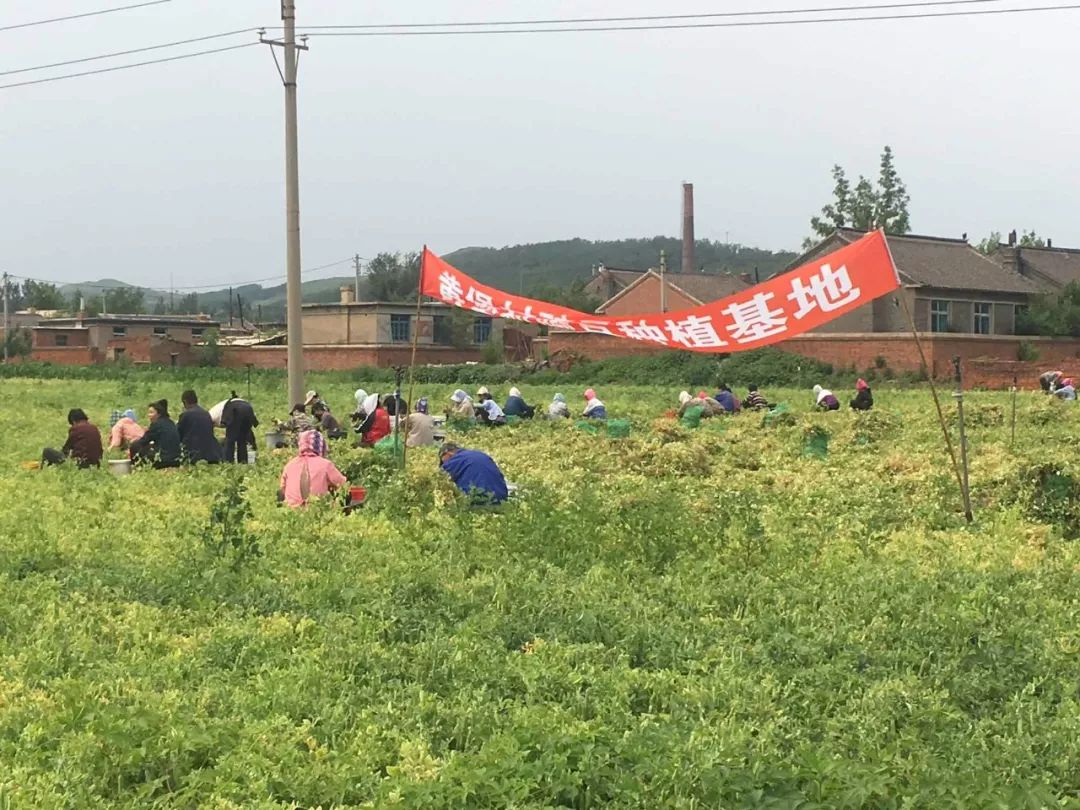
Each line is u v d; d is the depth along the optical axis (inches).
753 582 436.1
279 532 538.3
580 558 483.8
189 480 732.0
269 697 305.6
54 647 348.8
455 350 2979.8
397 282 4790.8
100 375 2568.9
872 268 548.1
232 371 2551.7
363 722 292.0
